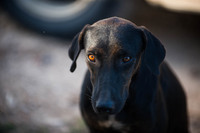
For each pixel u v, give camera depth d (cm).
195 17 806
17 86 582
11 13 745
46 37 754
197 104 567
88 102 345
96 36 303
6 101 532
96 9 698
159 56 313
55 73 639
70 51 348
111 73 294
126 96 310
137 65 318
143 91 335
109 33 298
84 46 326
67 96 573
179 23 805
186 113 430
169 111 400
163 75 384
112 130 364
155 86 342
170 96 393
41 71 641
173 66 674
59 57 688
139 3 812
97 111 292
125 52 293
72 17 714
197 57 701
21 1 738
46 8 745
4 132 459
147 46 307
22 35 755
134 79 330
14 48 705
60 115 521
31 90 577
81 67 662
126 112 337
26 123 488
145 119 336
